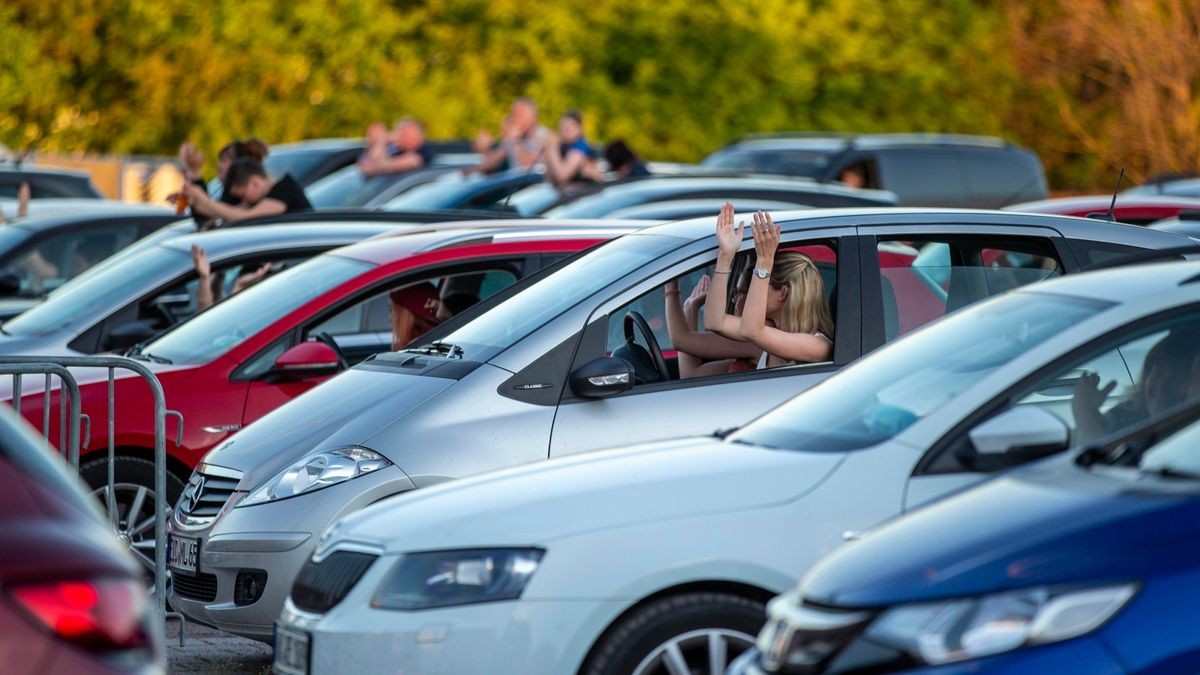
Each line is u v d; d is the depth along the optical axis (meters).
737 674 9.66
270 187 30.92
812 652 9.14
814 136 70.25
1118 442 9.92
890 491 11.16
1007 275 16.89
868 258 16.17
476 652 10.91
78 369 19.42
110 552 7.96
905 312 16.47
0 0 67.75
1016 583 8.61
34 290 31.17
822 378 15.62
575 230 20.42
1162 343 11.53
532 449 14.81
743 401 15.32
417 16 70.75
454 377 15.24
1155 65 61.84
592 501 11.25
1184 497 8.72
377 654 11.05
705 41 72.50
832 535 11.12
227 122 68.25
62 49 68.62
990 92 74.69
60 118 69.81
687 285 18.02
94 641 7.68
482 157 50.62
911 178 47.56
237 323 19.84
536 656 10.91
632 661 11.12
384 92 69.50
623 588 10.98
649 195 33.31
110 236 32.12
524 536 11.09
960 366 11.84
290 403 16.61
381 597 11.21
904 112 74.75
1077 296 11.89
